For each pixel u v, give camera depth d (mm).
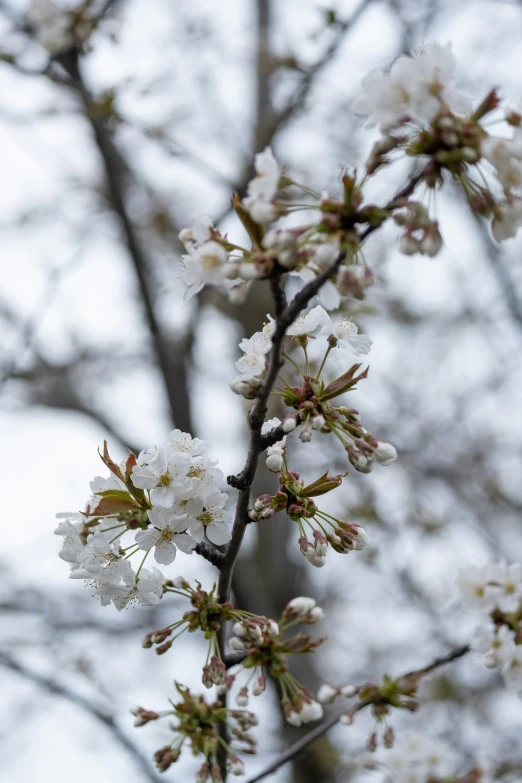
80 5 6547
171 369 7703
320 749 6816
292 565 8656
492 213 2145
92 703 5445
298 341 2646
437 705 7340
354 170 2111
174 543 2592
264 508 2639
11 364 6832
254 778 3430
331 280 2203
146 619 7785
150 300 7707
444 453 9406
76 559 2656
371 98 2127
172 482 2537
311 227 2131
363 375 2541
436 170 2115
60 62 6762
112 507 2592
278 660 2826
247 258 2301
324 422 2498
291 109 6777
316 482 2664
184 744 2902
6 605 7477
